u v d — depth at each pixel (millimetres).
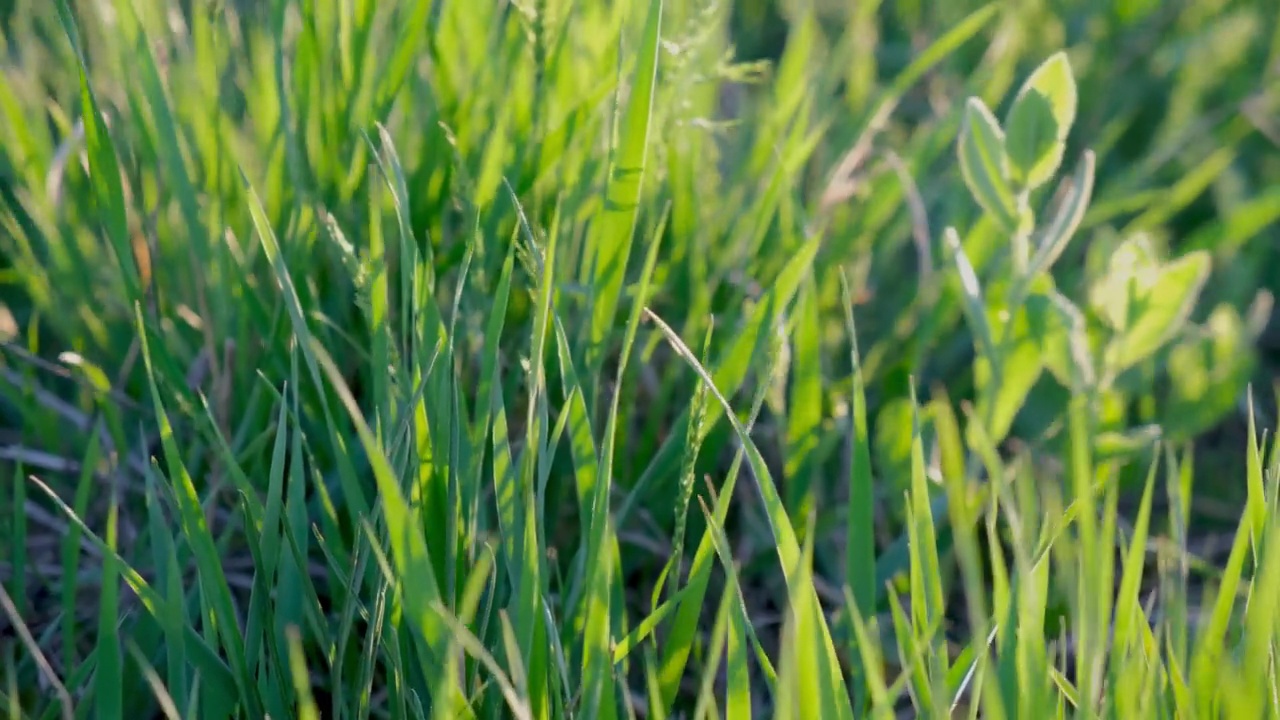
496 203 460
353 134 463
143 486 455
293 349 407
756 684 438
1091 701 370
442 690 359
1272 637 379
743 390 470
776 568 461
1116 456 448
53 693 414
